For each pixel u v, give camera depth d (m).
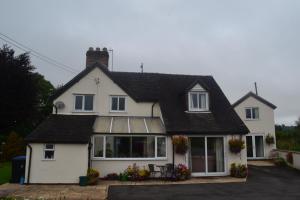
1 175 25.66
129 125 27.27
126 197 17.83
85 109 29.33
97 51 32.50
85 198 17.44
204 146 27.41
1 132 44.72
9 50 47.38
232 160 27.39
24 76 45.62
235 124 28.39
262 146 41.50
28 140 22.84
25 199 16.78
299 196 18.31
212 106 30.73
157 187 21.36
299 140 47.41
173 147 26.39
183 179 24.61
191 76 35.62
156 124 28.14
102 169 25.17
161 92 31.81
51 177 22.80
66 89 29.08
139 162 25.69
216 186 21.88
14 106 44.28
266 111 42.25
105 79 29.92
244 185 22.36
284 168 31.98
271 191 19.98
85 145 23.41
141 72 34.78
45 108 50.16
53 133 23.92
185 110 29.77
